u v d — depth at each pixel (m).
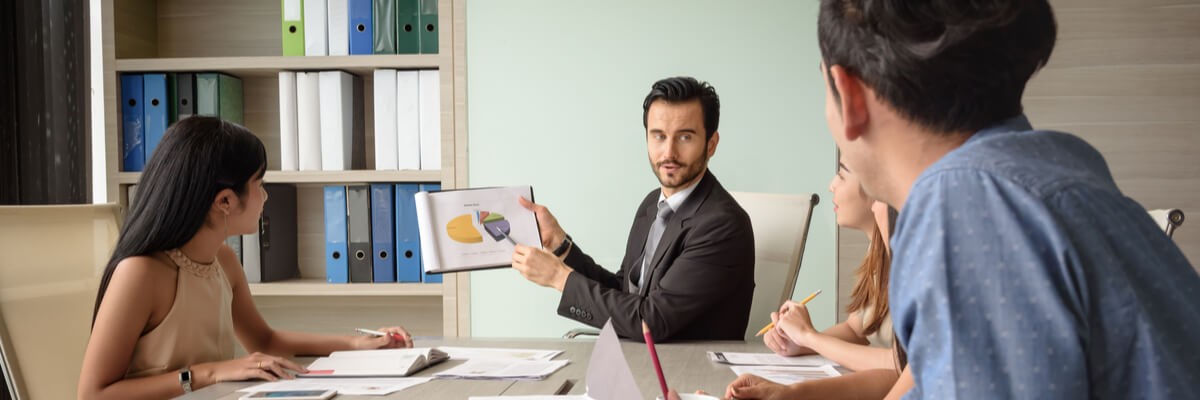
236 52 3.11
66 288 1.65
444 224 1.92
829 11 0.62
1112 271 0.51
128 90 2.87
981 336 0.51
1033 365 0.50
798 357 1.56
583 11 2.86
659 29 2.84
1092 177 0.55
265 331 1.74
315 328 3.13
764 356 1.57
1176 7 2.77
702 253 1.85
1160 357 0.51
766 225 2.30
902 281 0.56
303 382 1.35
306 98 2.84
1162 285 0.52
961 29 0.55
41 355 1.55
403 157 2.86
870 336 1.73
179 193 1.47
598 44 2.86
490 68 2.88
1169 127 2.79
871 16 0.58
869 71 0.59
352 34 2.86
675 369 1.44
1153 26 2.78
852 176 1.68
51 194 2.72
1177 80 2.78
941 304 0.52
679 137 1.98
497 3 2.87
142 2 3.03
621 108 2.86
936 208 0.54
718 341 1.77
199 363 1.52
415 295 3.11
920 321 0.54
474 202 1.95
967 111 0.57
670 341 1.78
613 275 2.36
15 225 1.56
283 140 2.86
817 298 2.82
